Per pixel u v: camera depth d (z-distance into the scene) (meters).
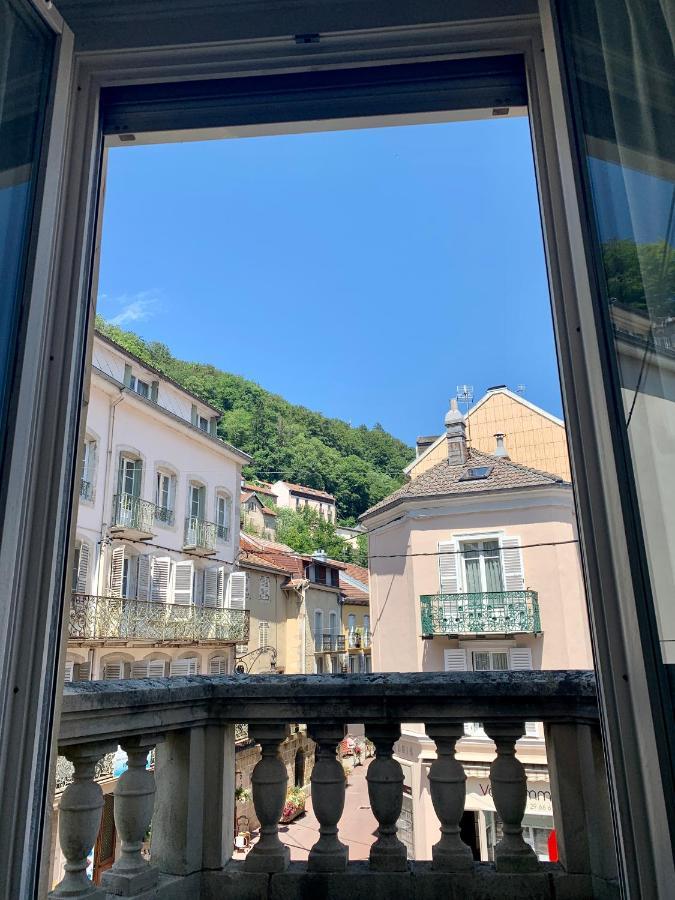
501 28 1.54
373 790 1.69
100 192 1.59
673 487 0.86
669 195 0.85
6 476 1.17
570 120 1.29
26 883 1.12
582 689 1.60
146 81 1.61
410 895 1.60
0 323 1.19
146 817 1.60
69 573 1.32
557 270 1.36
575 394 1.26
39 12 1.39
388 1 1.58
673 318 0.84
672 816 0.92
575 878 1.57
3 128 1.22
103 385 14.41
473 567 14.46
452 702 1.68
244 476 49.72
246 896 1.64
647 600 0.98
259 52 1.59
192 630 16.69
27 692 1.18
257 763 1.76
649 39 0.91
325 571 26.05
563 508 14.24
